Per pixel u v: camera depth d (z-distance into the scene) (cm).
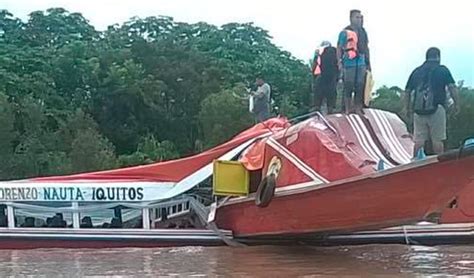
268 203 1645
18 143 6191
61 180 1970
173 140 7369
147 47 7956
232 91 6906
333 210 1509
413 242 1805
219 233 1827
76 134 6188
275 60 8838
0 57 7350
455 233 1792
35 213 1920
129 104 7231
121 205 1931
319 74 1762
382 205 1423
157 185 1941
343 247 1758
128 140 7175
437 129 1509
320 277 1255
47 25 8600
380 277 1247
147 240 1839
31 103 6469
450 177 1322
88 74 7338
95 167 5806
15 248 1827
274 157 1672
